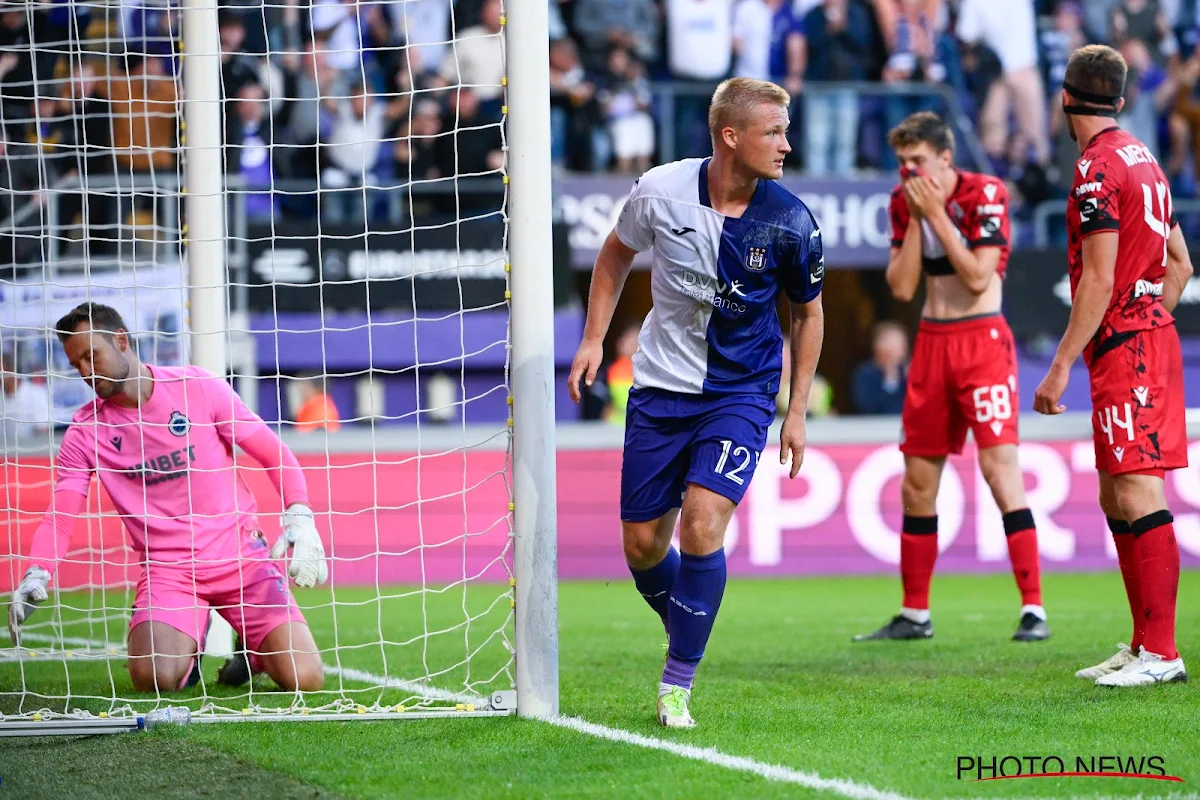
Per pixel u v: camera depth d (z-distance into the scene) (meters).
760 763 9.55
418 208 32.25
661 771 9.33
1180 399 12.73
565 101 34.44
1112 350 12.63
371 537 25.73
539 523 11.45
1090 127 12.94
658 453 10.98
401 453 25.91
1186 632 17.02
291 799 8.87
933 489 17.02
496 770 9.48
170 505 13.27
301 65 31.81
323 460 25.61
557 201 31.72
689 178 10.67
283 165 31.72
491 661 15.73
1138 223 12.51
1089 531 27.23
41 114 25.95
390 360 30.20
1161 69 37.53
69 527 13.02
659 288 10.91
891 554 27.22
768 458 26.81
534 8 11.27
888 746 10.08
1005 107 36.81
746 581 26.12
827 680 13.59
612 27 34.62
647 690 13.10
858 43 36.12
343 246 29.92
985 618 19.72
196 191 15.11
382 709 11.67
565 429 27.02
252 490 24.83
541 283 11.34
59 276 24.97
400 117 32.44
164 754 10.28
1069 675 13.52
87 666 15.45
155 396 13.16
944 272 16.84
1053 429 27.23
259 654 13.27
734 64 35.94
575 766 9.54
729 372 10.80
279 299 29.67
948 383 16.75
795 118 34.59
